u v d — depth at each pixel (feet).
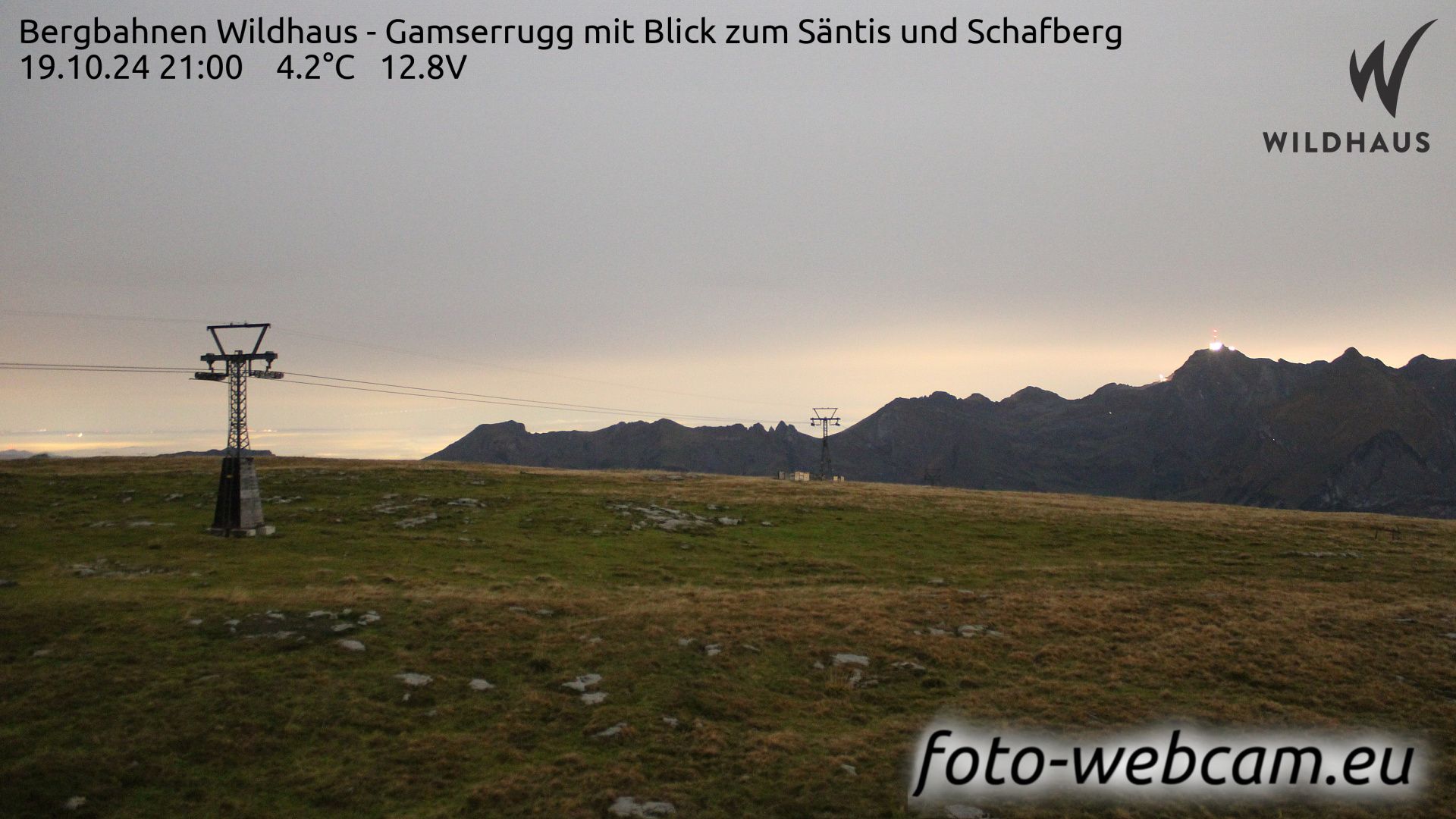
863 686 129.18
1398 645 150.92
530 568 197.47
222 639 131.85
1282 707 124.57
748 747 107.86
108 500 264.11
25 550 194.59
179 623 136.98
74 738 99.81
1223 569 214.28
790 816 91.56
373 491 289.12
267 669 121.49
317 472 328.90
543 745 106.93
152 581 167.22
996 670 137.49
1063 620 162.71
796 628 151.74
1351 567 216.95
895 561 219.20
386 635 137.90
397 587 170.50
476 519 251.80
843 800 94.68
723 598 172.45
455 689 121.08
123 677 115.34
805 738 110.73
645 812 90.79
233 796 92.32
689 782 98.37
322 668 123.54
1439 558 229.25
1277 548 240.53
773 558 218.38
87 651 123.54
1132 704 124.36
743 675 131.03
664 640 142.92
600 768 100.53
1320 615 167.94
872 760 104.78
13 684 111.65
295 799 92.68
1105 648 148.36
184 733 102.68
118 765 95.14
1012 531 262.88
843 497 326.03
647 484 343.67
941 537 252.62
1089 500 376.89
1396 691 130.82
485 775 99.04
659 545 230.07
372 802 92.94
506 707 116.98
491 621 148.15
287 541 216.95
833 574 203.10
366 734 107.24
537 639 141.38
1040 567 213.66
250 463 224.53
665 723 112.78
